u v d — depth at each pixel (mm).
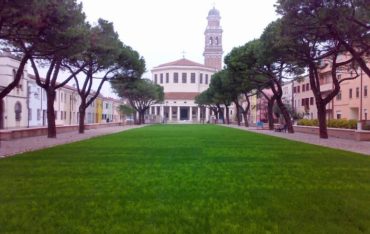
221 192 9562
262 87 56469
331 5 20219
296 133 45375
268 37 32906
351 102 64875
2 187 10242
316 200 8750
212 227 6613
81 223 6871
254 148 22828
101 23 37500
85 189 9938
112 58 38719
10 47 38281
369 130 33625
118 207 7996
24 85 58438
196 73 147625
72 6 20734
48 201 8586
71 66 42219
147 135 37688
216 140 30156
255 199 8812
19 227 6648
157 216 7309
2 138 29688
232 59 45562
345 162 16125
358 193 9594
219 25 158375
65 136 36062
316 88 35250
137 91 83500
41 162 15641
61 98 75250
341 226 6719
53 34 20969
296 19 22469
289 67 44656
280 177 12016
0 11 17016
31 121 62031
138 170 13344
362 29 22641
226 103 87500
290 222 6930
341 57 60875
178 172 12883
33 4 17031
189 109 139625
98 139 31250
